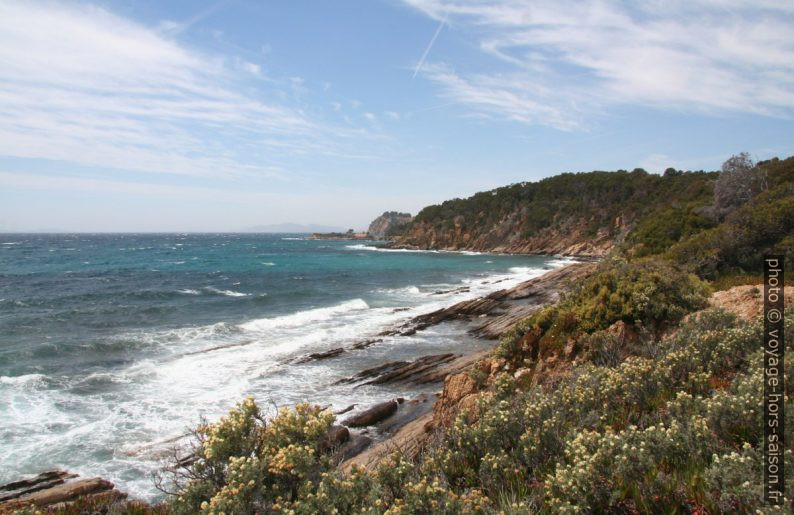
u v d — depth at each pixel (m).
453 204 133.50
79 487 8.35
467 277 49.53
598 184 102.31
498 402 6.13
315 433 4.38
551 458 4.35
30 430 11.12
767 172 30.92
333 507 3.48
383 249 124.06
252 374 15.71
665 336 9.98
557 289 30.39
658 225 31.69
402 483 4.11
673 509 3.25
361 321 24.92
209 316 26.58
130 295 34.62
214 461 4.26
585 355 9.93
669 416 4.73
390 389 14.59
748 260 17.70
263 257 85.06
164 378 15.12
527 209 108.06
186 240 196.38
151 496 8.41
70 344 18.73
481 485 4.27
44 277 48.44
